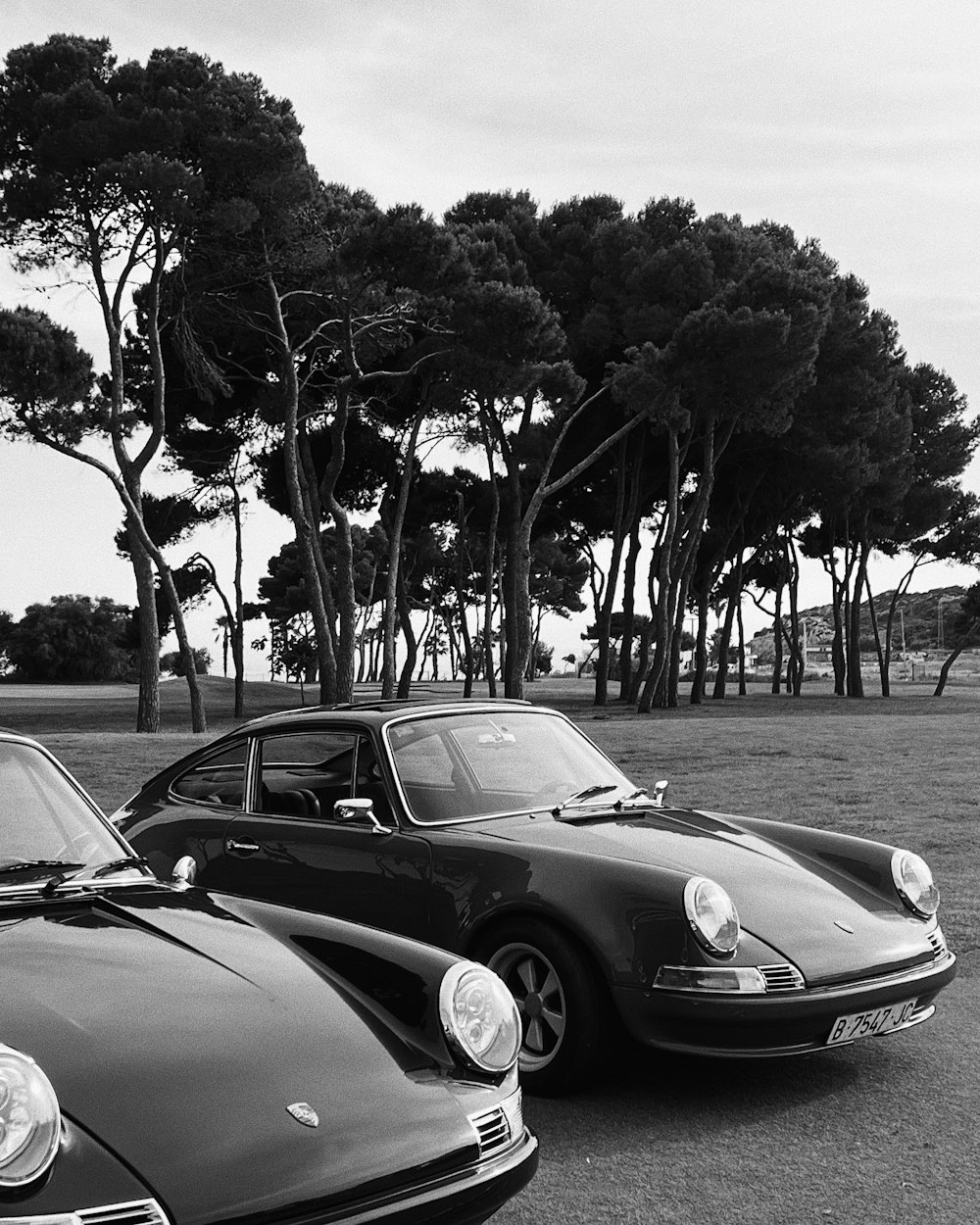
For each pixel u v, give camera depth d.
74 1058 2.58
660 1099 4.59
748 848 5.20
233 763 5.91
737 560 58.84
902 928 4.86
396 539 36.16
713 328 32.38
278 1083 2.70
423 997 3.11
